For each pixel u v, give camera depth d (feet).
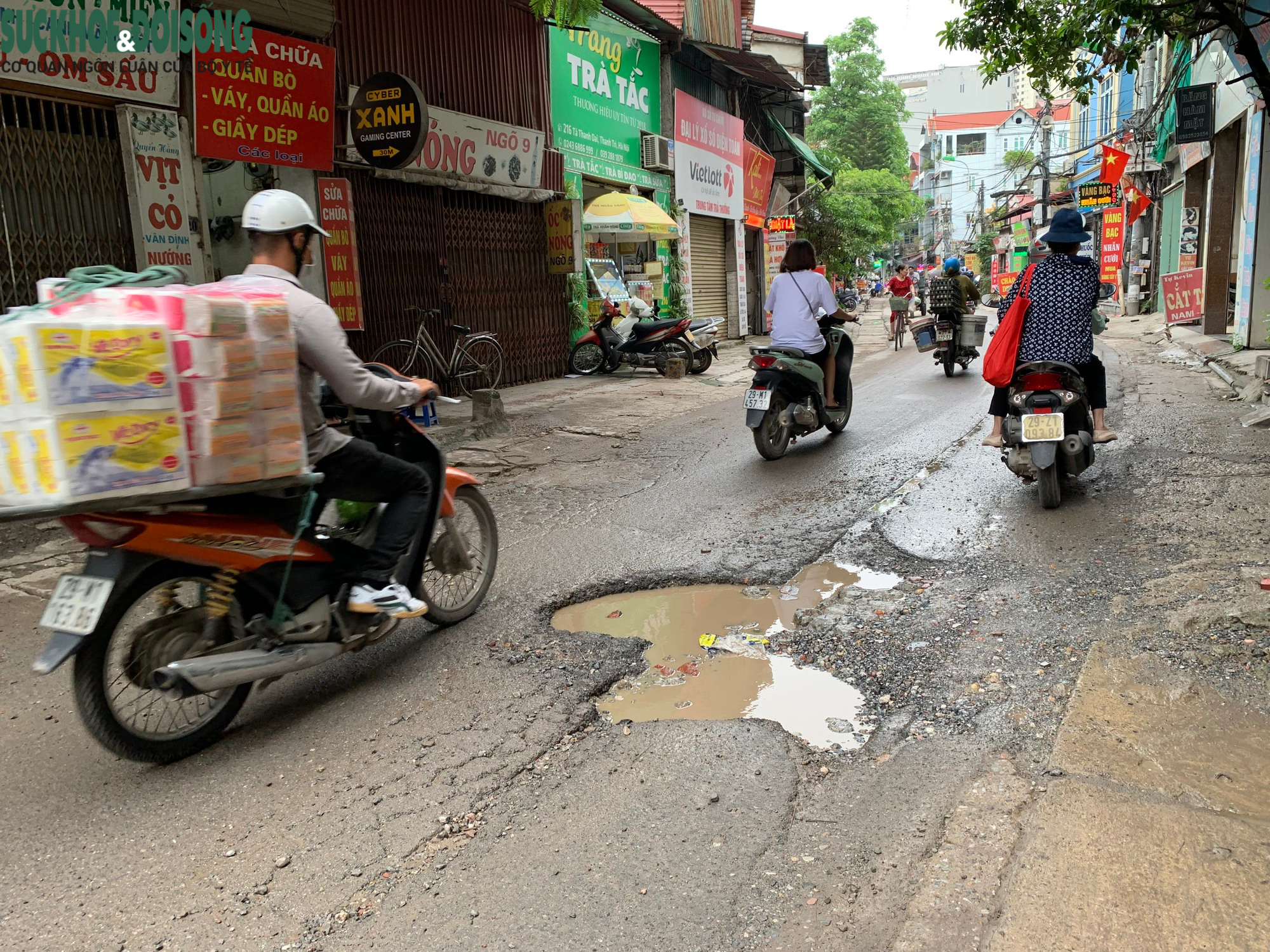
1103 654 11.13
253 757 9.95
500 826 8.49
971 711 10.18
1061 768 8.71
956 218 245.86
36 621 14.06
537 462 25.17
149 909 7.51
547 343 44.34
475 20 37.65
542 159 40.81
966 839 7.81
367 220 32.86
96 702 9.09
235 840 8.43
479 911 7.34
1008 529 16.87
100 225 23.17
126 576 9.00
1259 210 39.45
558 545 17.34
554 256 43.80
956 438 25.90
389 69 33.09
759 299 78.38
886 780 8.96
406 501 11.53
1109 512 17.38
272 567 10.21
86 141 22.77
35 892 7.78
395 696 11.27
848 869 7.64
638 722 10.46
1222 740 9.09
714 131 62.39
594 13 24.27
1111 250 78.59
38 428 7.95
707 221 65.51
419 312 35.29
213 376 8.93
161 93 23.89
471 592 14.14
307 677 11.94
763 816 8.48
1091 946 6.44
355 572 11.12
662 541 17.38
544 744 9.98
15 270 21.50
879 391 36.78
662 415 32.83
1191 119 43.70
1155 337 54.54
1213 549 14.66
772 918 7.10
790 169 85.15
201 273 25.46
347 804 8.95
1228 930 6.51
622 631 13.30
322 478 10.14
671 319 45.52
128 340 8.30
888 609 13.35
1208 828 7.67
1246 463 20.07
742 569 15.52
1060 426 16.99
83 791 9.36
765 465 23.61
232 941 7.11
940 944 6.63
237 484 9.29
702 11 55.77
